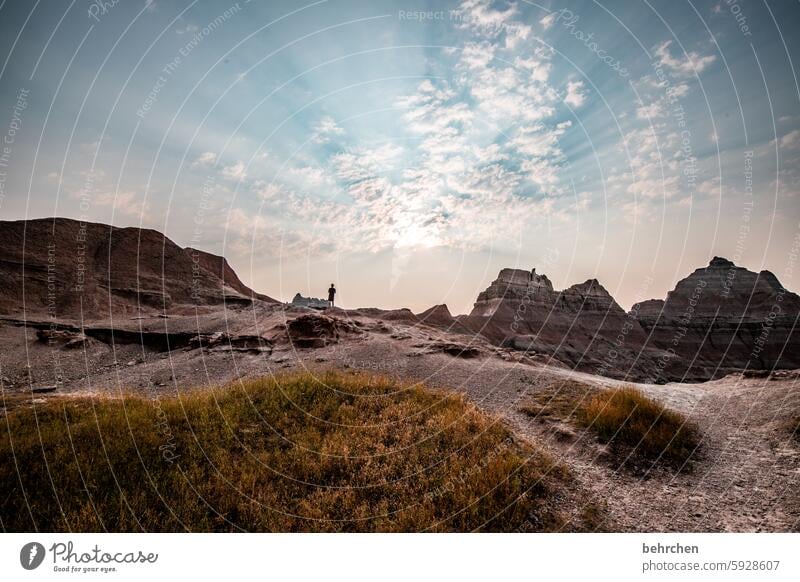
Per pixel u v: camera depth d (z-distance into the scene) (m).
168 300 38.88
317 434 8.88
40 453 7.17
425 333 29.73
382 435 9.05
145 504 6.32
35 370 19.12
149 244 44.06
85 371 19.78
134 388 16.12
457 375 16.77
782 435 9.95
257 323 28.19
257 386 11.98
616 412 10.78
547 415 11.77
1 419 8.74
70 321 28.77
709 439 10.10
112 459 7.16
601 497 7.30
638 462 8.73
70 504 6.15
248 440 8.44
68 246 38.12
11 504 6.04
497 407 12.79
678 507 7.02
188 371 18.22
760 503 7.07
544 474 7.82
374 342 22.55
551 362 24.31
